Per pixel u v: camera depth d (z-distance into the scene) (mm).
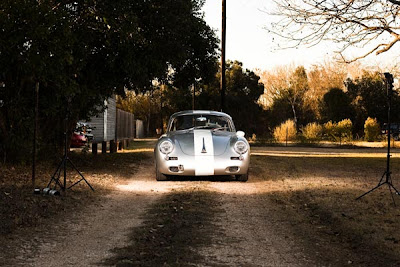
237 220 6723
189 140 10719
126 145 26719
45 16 10539
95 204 7863
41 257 4820
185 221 6570
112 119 26766
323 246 5359
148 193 9133
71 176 10891
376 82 43781
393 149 27625
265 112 51969
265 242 5520
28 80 11680
